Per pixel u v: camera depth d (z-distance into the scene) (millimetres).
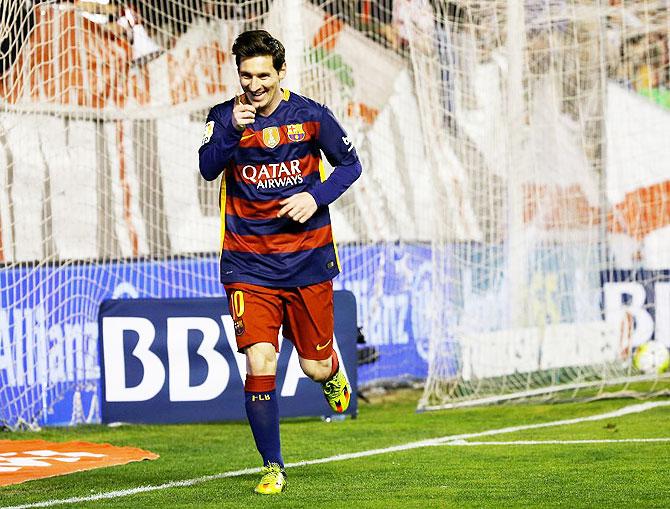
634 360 35719
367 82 37375
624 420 27328
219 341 28578
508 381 33438
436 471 19984
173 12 34406
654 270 37844
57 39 31656
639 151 39000
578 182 37188
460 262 34531
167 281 31984
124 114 33312
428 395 31109
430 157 32406
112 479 19594
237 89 35188
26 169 30422
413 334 35906
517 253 34938
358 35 37500
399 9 38094
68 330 29500
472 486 18125
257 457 22578
